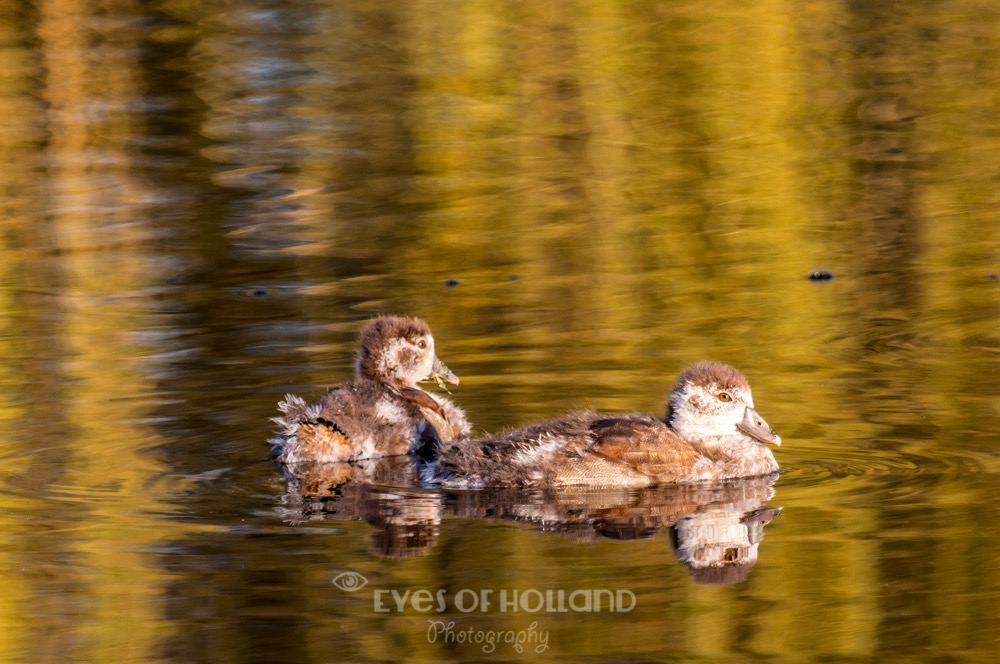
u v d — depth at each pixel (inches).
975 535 409.1
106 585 387.2
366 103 1152.8
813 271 768.3
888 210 884.0
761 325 673.0
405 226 872.9
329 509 450.0
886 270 767.1
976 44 1280.8
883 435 510.9
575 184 957.2
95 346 655.1
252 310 715.4
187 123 1109.1
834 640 348.5
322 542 418.0
